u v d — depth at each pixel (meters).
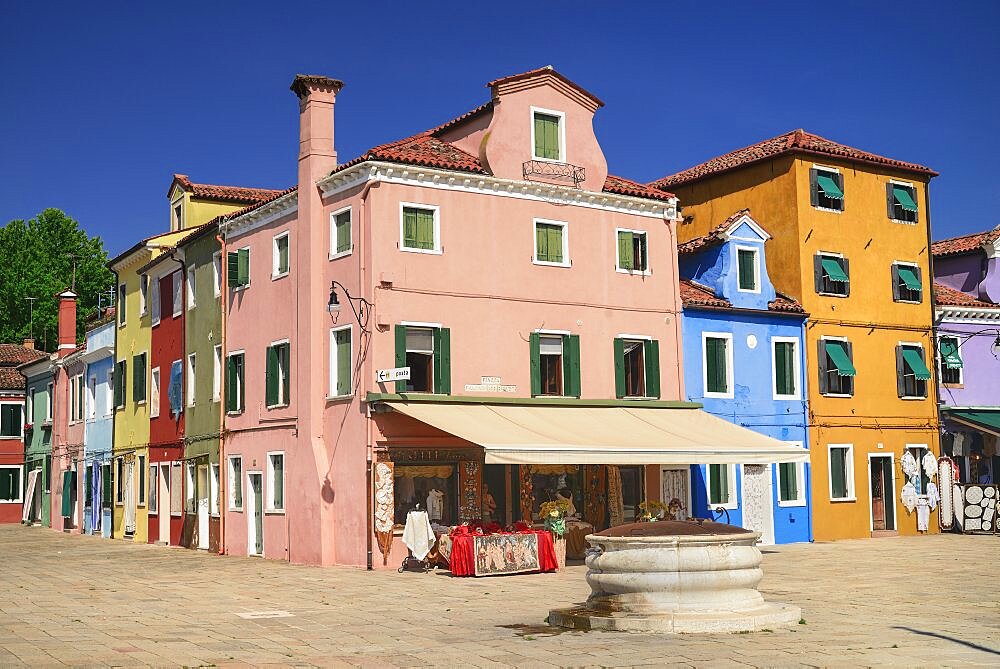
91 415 49.56
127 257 43.72
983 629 15.51
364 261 28.34
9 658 13.60
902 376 38.84
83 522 49.28
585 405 31.20
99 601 20.52
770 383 35.72
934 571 25.06
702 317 34.59
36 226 74.06
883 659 12.97
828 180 38.06
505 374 30.00
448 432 25.67
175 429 39.06
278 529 31.27
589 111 32.59
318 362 29.80
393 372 27.47
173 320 39.78
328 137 30.56
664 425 30.77
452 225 29.56
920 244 40.28
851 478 37.12
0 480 58.47
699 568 15.65
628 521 32.19
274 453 31.59
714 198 40.44
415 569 26.80
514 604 19.59
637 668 12.59
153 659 13.66
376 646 14.77
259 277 33.22
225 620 17.67
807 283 37.09
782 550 32.25
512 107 30.91
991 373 41.84
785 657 13.12
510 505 29.61
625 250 33.00
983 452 41.38
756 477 34.94
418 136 33.69
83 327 71.88
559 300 31.27
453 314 29.30
